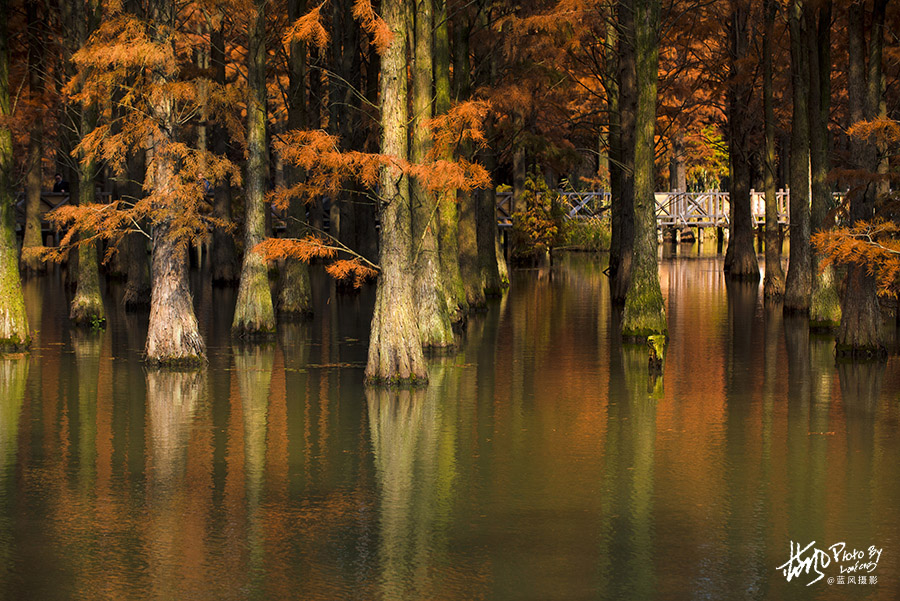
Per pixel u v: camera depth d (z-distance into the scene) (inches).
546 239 2395.4
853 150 974.4
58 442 671.8
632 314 1117.1
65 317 1333.7
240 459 632.4
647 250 1122.0
